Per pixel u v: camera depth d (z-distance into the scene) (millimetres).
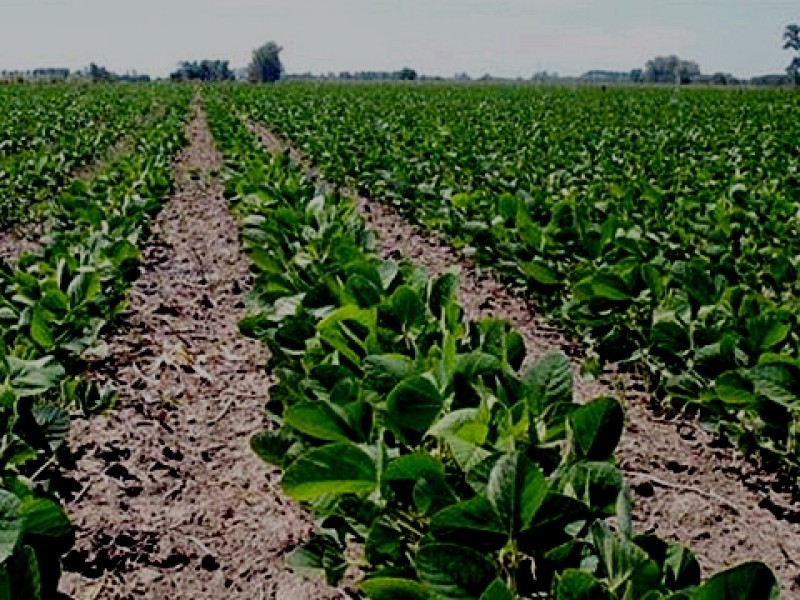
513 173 6836
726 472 2865
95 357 3400
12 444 1880
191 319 4555
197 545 2475
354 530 1796
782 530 2604
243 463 2906
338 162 9312
